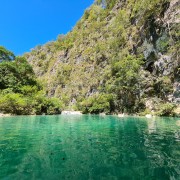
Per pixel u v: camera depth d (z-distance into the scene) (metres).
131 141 11.58
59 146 10.34
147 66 43.16
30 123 21.17
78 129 17.03
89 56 73.94
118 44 56.38
